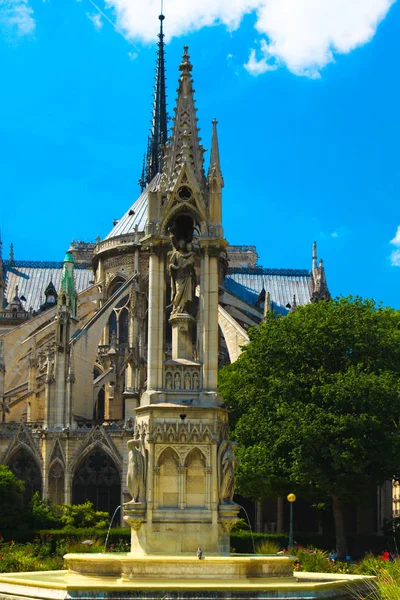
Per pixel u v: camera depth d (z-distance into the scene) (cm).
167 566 2442
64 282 9956
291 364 6762
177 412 2728
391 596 2116
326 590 2286
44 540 6197
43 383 10212
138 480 2692
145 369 9669
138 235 11975
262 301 13875
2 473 7438
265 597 2195
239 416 7238
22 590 2308
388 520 8994
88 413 10175
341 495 6372
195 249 3055
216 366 2830
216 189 2966
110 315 11588
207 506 2683
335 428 6112
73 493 9231
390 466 6219
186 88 3067
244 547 6706
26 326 11306
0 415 9925
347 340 6669
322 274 13075
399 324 7694
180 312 2942
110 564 2494
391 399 6259
